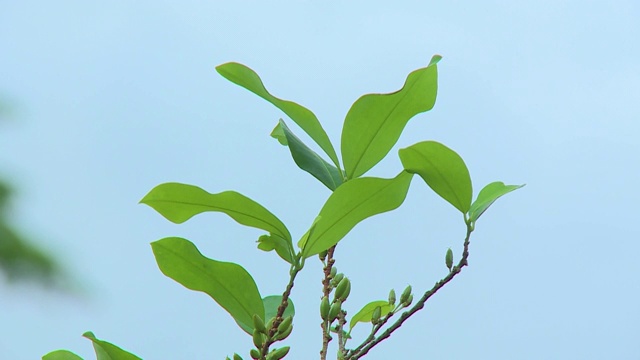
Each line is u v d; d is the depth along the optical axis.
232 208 1.84
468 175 1.86
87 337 1.82
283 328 1.82
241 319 1.85
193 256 1.85
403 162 1.86
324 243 1.85
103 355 1.83
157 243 1.84
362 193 1.84
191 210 1.84
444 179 1.87
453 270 1.86
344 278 1.84
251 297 1.85
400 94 1.87
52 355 1.85
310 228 1.83
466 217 1.87
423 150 1.85
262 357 1.82
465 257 1.86
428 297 1.85
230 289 1.85
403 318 1.84
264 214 1.84
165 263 1.85
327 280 1.87
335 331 1.87
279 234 1.84
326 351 1.84
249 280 1.85
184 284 1.85
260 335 1.82
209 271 1.85
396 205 1.86
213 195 1.83
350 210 1.85
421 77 1.86
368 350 1.84
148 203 1.84
